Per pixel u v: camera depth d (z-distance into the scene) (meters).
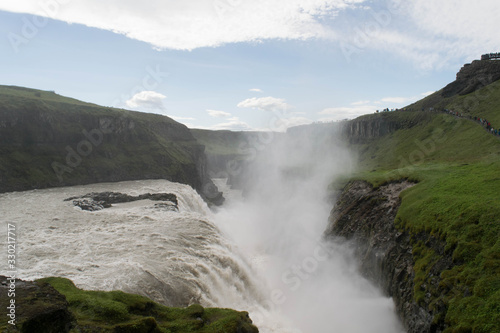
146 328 14.85
